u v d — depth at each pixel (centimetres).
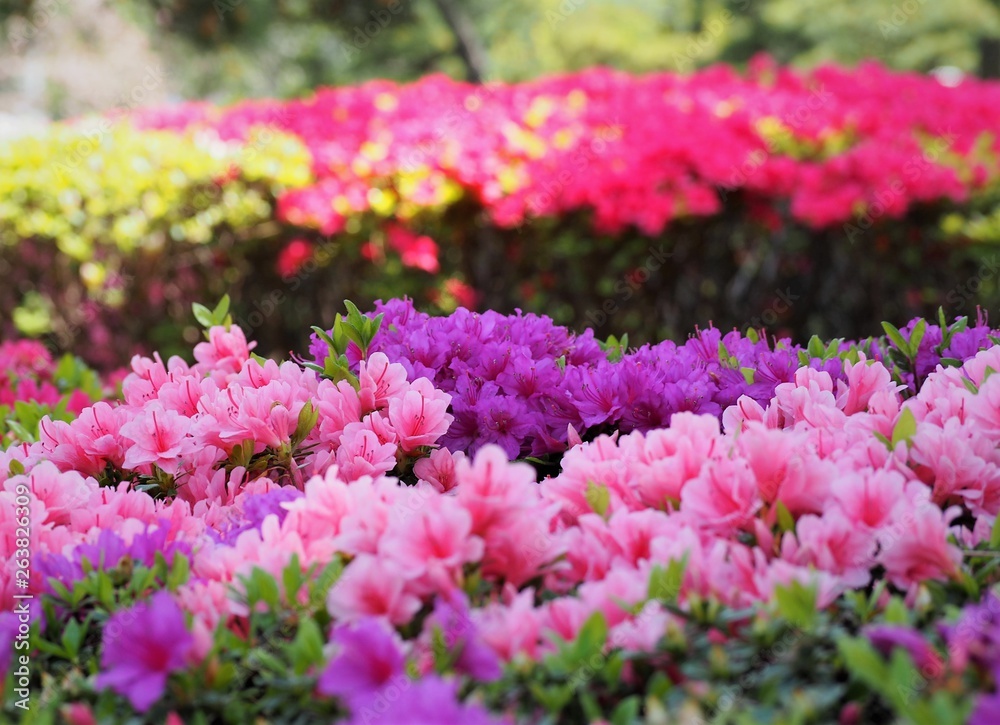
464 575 156
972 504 175
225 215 554
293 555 154
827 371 237
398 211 560
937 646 135
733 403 238
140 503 196
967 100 658
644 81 668
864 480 160
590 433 241
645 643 138
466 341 255
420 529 149
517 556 156
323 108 609
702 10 2180
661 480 175
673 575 147
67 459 225
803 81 688
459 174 542
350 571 146
